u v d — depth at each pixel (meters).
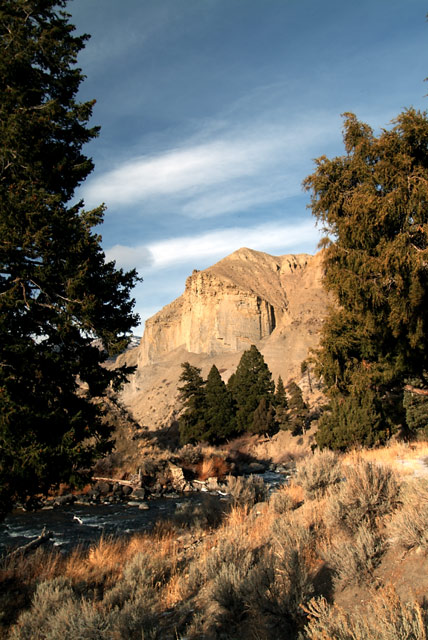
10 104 10.47
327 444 22.33
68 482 9.69
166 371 166.62
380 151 10.31
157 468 26.06
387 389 22.92
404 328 11.76
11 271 9.43
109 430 10.69
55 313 9.80
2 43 11.16
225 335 160.25
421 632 2.91
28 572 8.27
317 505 8.42
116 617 5.14
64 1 12.38
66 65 12.28
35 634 5.40
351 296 11.46
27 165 10.25
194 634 4.93
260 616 4.67
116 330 10.34
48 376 9.63
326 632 3.43
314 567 5.68
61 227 9.52
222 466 31.03
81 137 12.36
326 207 11.63
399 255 9.70
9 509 8.94
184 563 8.33
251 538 8.28
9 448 8.14
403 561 4.79
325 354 22.58
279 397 60.44
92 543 11.72
